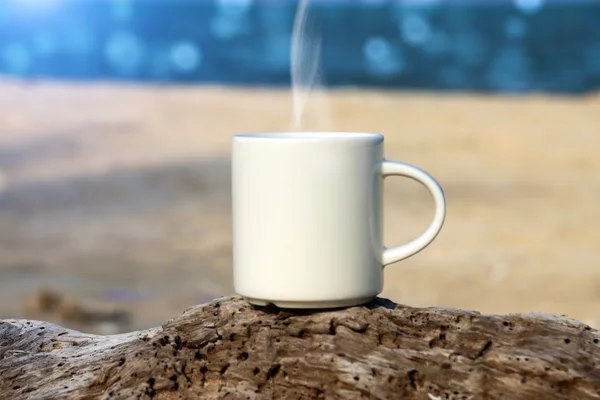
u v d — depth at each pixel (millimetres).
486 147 6191
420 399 993
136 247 3891
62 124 7086
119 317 2852
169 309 2955
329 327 1022
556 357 1007
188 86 9641
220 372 1021
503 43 11703
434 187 1032
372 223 1028
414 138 6453
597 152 6039
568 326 1034
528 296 3131
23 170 5605
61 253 3795
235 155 1037
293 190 1013
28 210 4637
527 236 4023
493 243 3902
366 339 1018
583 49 11430
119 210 4648
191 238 4047
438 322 1032
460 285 3260
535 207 4578
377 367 1001
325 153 1013
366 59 11117
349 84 9633
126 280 3350
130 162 5809
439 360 1009
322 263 1016
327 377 1003
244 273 1033
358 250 1022
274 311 1044
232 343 1030
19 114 7453
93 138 6590
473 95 8883
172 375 1015
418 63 11070
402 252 1037
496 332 1030
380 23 12344
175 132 6809
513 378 1002
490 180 5219
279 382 1011
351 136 1039
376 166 1031
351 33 12062
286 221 1015
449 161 5727
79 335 1127
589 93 9203
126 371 1021
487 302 3059
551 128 6871
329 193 1014
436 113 7488
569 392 999
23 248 3898
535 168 5578
